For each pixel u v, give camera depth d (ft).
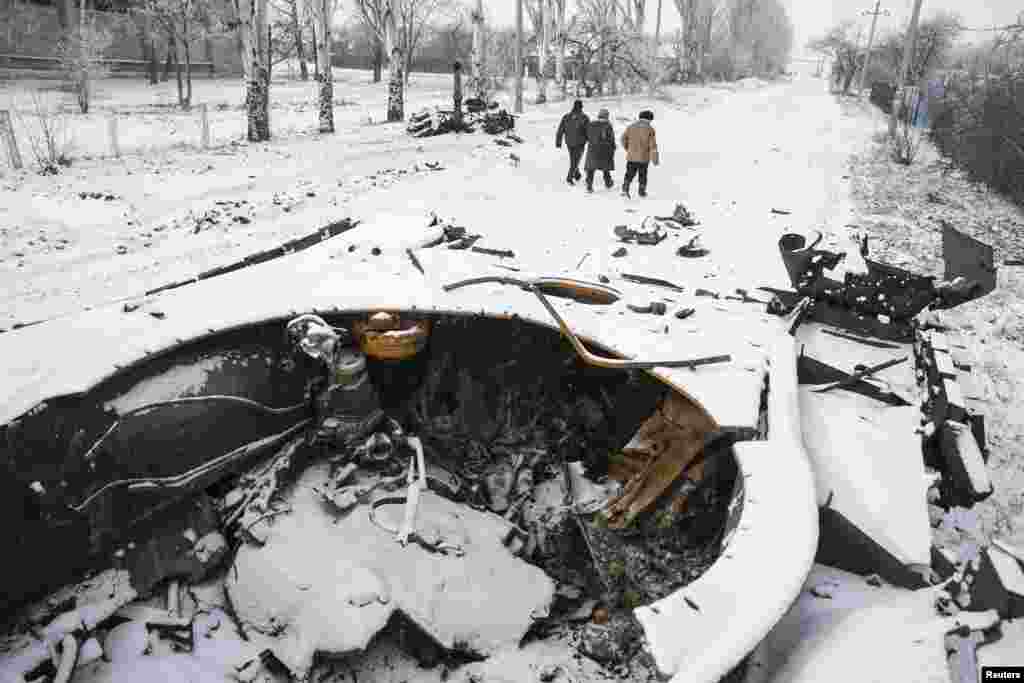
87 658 10.13
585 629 11.66
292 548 11.83
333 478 13.47
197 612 11.38
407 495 13.09
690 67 138.41
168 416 12.26
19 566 10.28
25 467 10.23
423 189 38.19
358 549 11.93
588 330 14.56
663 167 47.24
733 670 7.05
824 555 10.03
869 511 10.44
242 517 12.37
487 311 14.88
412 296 15.29
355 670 10.91
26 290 23.02
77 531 10.91
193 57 110.93
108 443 11.39
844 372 14.60
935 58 111.65
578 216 32.40
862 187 44.78
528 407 16.42
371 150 51.11
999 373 20.52
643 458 13.79
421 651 11.14
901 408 13.74
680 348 14.08
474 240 23.03
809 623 8.76
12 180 37.65
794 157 54.24
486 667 10.93
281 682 10.56
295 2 114.73
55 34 90.48
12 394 10.61
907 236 33.17
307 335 12.91
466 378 16.28
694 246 25.85
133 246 28.17
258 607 11.17
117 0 102.17
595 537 12.94
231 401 13.16
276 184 39.50
